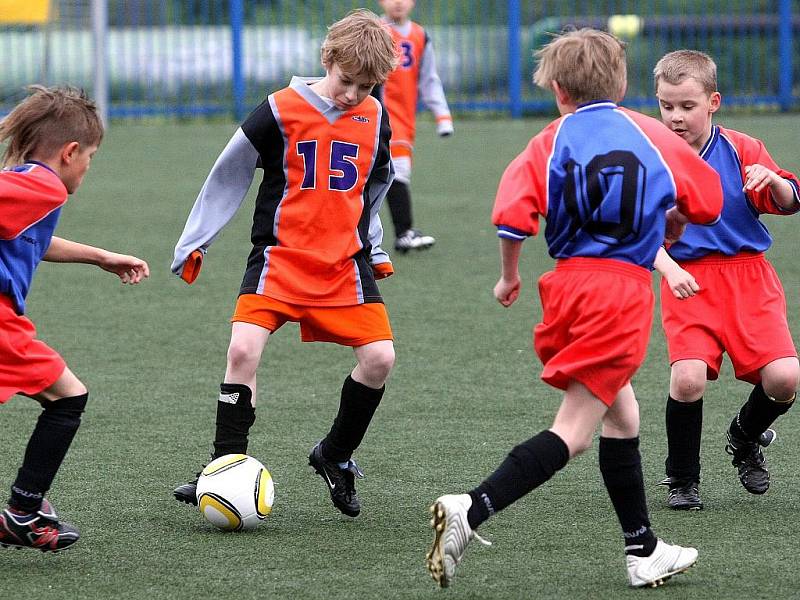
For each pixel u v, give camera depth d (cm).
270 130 1138
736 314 1171
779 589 958
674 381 1167
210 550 1053
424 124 4772
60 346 1802
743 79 5181
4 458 1316
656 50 5134
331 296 1134
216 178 1156
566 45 994
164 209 2966
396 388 1592
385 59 1126
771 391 1158
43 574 996
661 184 955
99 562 1024
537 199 962
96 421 1451
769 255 2416
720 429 1424
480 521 917
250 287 1139
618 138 966
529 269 2322
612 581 980
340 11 5150
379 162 1177
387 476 1264
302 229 1138
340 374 1677
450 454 1334
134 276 1124
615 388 952
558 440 942
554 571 1003
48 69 4522
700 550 1049
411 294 2130
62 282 2217
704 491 1225
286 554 1045
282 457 1334
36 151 1016
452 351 1773
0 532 1008
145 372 1670
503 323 1931
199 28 5306
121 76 4831
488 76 5091
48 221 1004
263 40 5016
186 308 2033
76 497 1193
